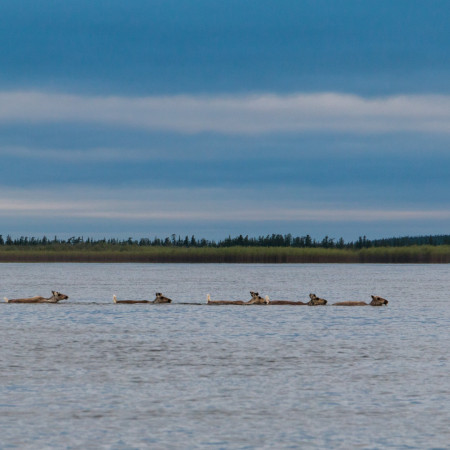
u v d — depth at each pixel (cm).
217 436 6512
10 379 8675
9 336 12469
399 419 7038
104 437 6469
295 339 12106
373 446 6269
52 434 6538
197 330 13312
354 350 10925
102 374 9025
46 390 8112
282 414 7200
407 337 12388
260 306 18125
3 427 6725
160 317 15500
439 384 8456
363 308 17812
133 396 7875
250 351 10831
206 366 9594
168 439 6425
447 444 6325
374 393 8031
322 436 6525
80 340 12000
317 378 8800
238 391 8125
